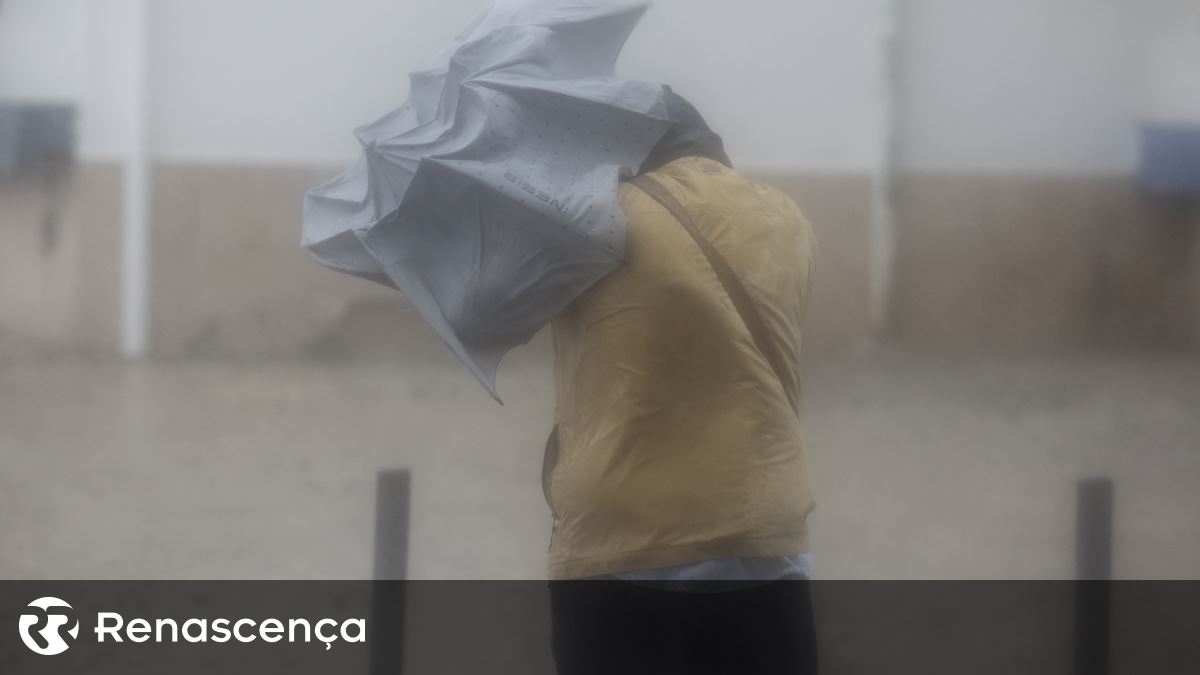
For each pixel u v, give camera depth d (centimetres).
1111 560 463
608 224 275
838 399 1161
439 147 315
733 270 274
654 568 267
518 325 292
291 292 1592
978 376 1322
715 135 308
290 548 656
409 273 309
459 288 298
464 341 301
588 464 272
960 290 1667
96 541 666
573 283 280
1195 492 797
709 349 271
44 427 998
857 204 1652
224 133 1631
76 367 1382
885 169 1650
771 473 270
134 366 1389
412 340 1538
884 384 1260
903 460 882
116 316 1577
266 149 1636
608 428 272
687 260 273
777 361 276
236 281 1603
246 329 1577
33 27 1605
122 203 1599
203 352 1505
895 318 1653
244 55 1633
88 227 1595
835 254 1653
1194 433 998
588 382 278
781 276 279
